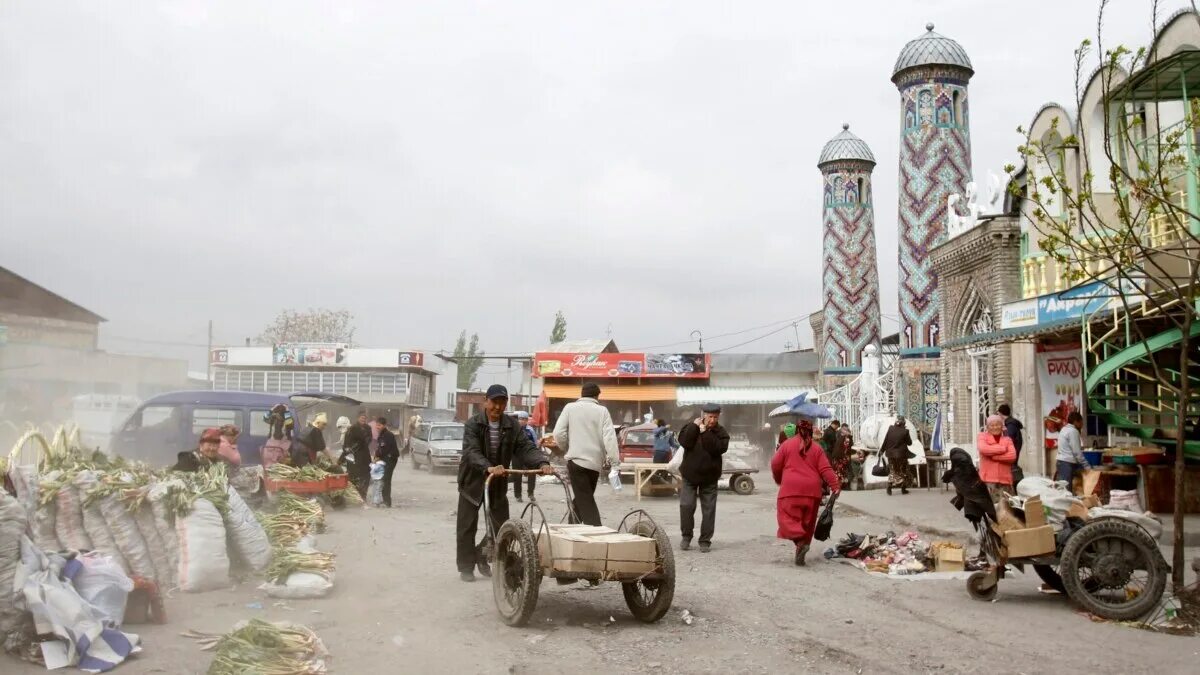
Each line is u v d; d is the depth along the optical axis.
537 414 25.06
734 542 13.11
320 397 27.67
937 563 10.38
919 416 28.62
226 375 50.81
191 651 6.36
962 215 24.12
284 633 6.17
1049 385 16.91
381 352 50.28
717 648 6.88
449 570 10.03
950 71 30.00
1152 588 7.91
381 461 17.67
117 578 6.75
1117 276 9.09
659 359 41.00
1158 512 12.91
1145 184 8.85
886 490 20.89
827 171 37.16
